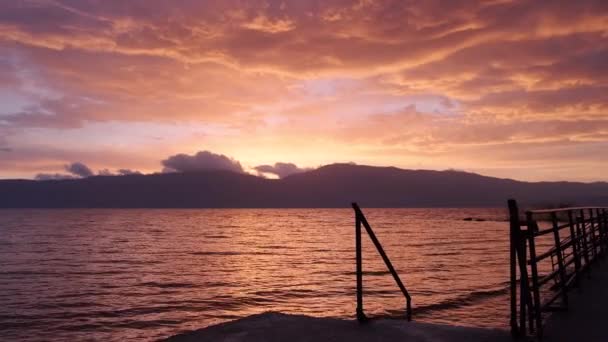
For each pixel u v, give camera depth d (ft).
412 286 78.18
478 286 76.13
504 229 319.06
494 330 19.52
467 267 106.63
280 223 472.03
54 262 131.34
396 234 261.85
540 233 20.08
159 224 431.02
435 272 97.71
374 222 449.06
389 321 21.12
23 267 119.14
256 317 22.68
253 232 309.42
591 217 42.57
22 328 54.85
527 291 18.01
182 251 168.55
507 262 116.78
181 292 79.30
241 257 145.89
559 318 22.56
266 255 152.05
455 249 161.38
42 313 62.90
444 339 18.22
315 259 137.80
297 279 93.76
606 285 31.94
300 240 231.30
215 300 71.46
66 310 64.69
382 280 87.04
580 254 33.01
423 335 18.78
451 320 50.47
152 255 152.76
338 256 146.72
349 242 214.69
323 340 18.42
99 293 79.05
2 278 98.89
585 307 24.99
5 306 67.82
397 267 108.37
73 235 267.59
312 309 62.85
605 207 50.16
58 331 53.47
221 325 21.49
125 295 76.79
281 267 116.88
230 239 239.50
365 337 18.67
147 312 63.10
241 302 69.51
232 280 93.61
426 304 60.80
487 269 101.96
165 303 69.31
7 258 143.13
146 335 51.26
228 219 588.91
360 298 21.20
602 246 46.96
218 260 136.67
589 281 33.81
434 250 157.99
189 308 65.57
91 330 53.67
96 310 64.59
